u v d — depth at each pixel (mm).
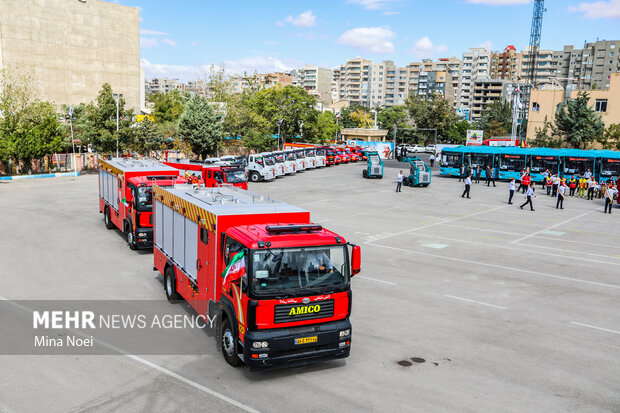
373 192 35031
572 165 39812
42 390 7910
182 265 11406
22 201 28172
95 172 46062
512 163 42969
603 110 56188
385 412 7410
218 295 9328
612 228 23766
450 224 23953
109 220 21047
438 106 106312
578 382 8594
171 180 17719
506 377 8727
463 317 11789
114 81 77125
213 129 53781
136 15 79188
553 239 21016
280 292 8031
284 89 70500
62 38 69812
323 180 42344
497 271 15906
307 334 8234
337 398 7820
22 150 38906
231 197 11086
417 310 12195
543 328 11195
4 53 63188
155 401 7617
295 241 8266
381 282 14477
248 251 7996
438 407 7609
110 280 14242
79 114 53250
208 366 8922
